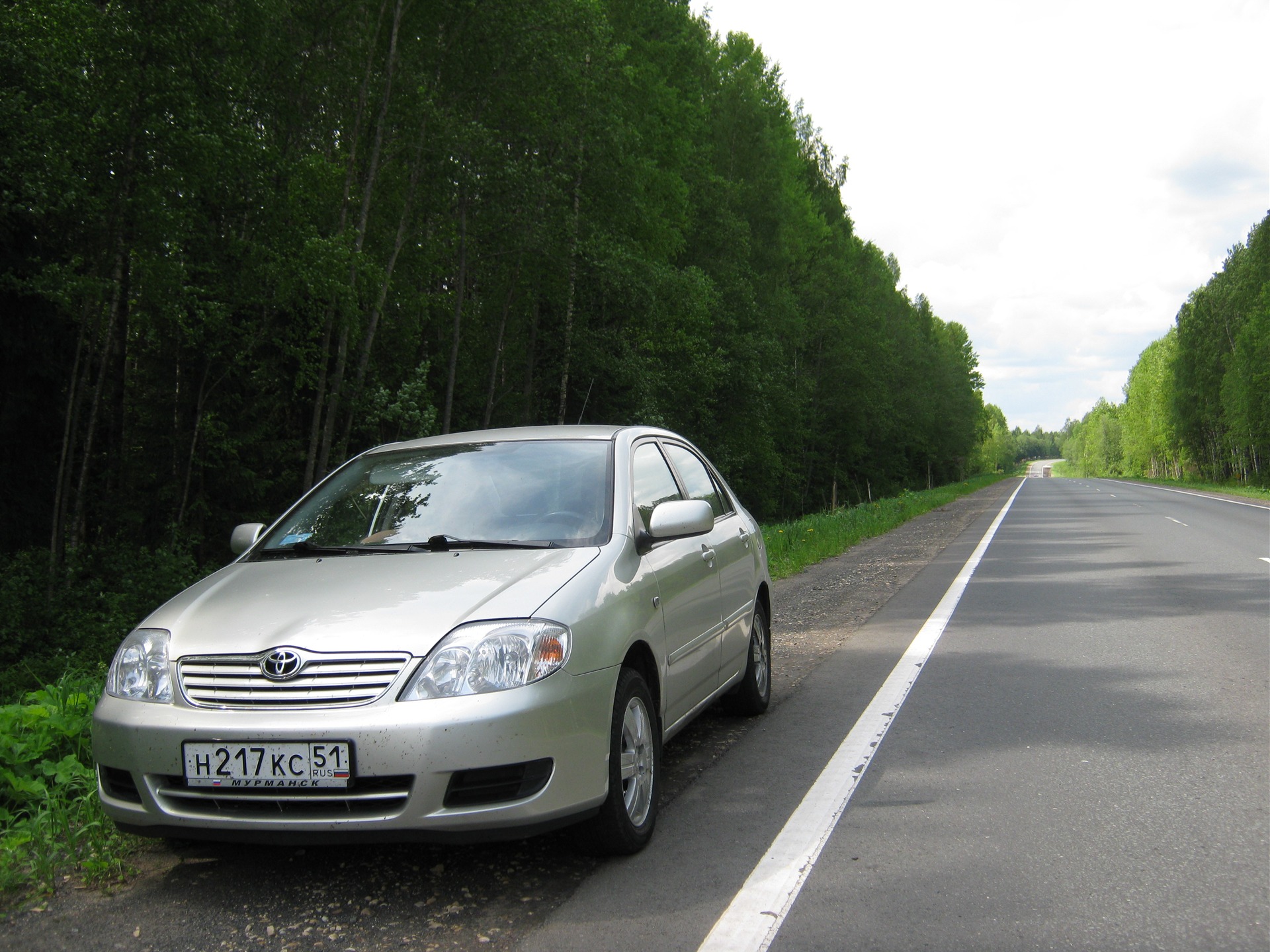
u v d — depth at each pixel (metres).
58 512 16.27
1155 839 3.67
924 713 5.80
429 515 4.33
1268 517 25.39
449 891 3.30
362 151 20.97
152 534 20.14
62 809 4.04
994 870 3.40
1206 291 85.38
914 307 96.94
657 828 3.93
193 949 2.90
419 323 23.83
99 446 20.23
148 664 3.42
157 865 3.60
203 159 14.49
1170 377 95.12
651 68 29.53
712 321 33.44
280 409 22.47
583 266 26.47
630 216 26.75
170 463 20.59
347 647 3.24
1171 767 4.60
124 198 14.22
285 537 4.44
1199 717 5.54
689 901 3.18
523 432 5.00
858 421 56.56
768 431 41.94
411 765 3.08
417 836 3.11
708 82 41.72
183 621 3.56
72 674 5.93
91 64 13.69
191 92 14.27
